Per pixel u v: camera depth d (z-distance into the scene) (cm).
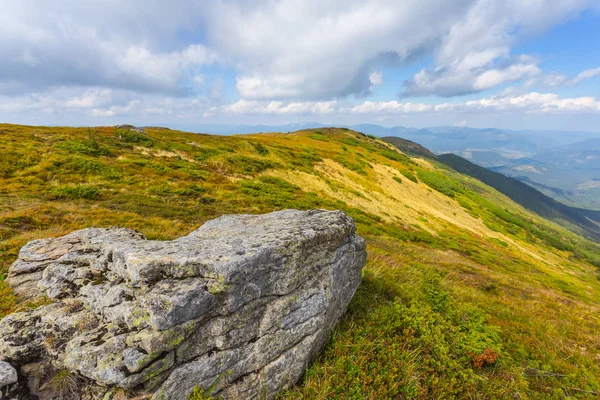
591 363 743
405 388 488
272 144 6538
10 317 434
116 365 341
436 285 838
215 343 403
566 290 3134
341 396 448
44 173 2377
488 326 741
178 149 4238
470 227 6038
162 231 1431
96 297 443
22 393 366
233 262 415
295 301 495
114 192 2309
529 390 584
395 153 12081
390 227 3775
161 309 364
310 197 3841
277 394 453
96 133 4019
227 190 3147
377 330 601
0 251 819
